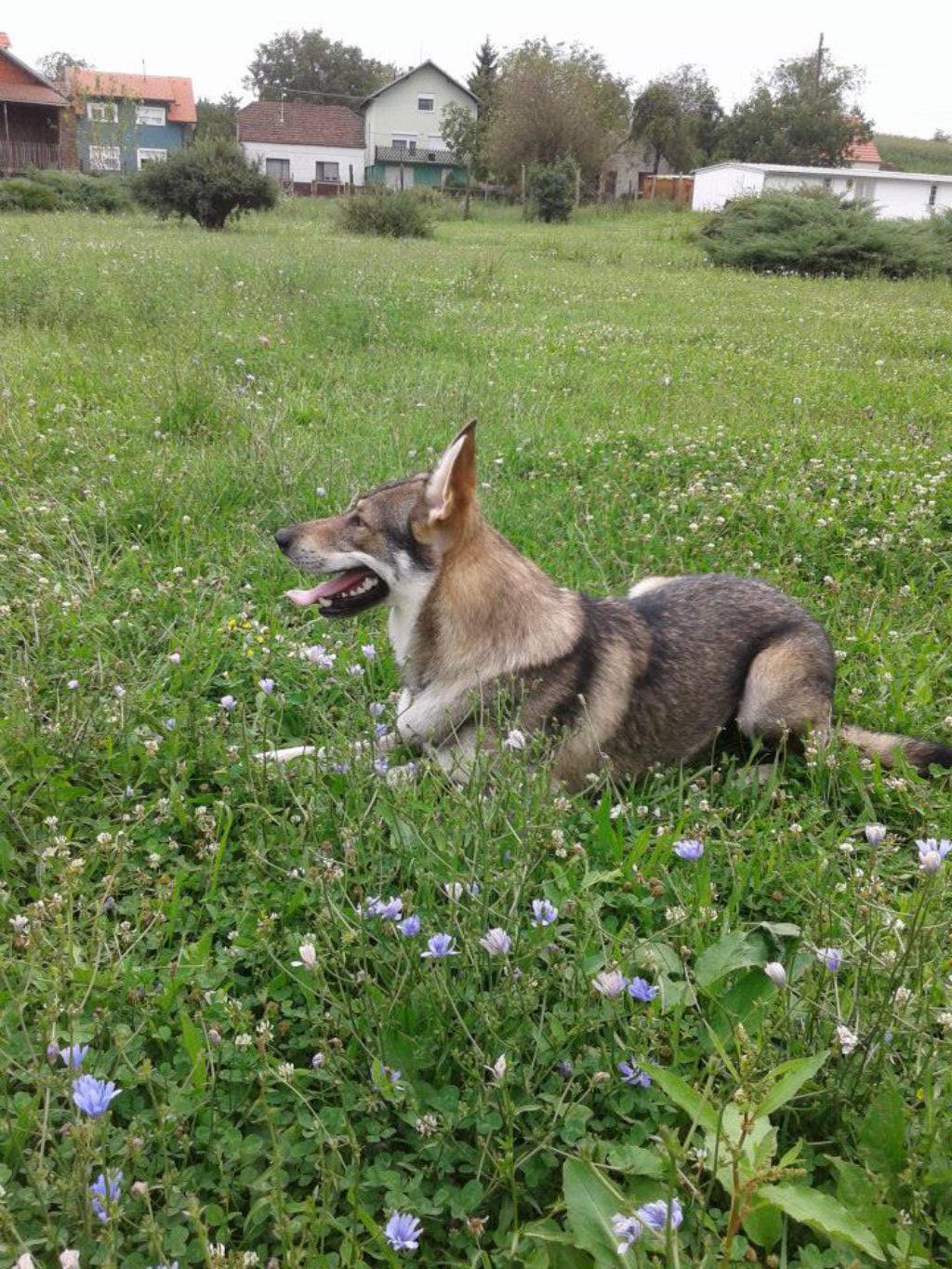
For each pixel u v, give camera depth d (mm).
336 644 1935
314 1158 1004
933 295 8844
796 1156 974
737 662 1744
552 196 18781
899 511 2613
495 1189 1010
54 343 3959
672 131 30797
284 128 30781
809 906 1326
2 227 9719
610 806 1496
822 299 7977
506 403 3545
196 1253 932
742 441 3221
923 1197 949
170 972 1176
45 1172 919
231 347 3977
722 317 6520
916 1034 1082
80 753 1536
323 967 1125
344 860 1320
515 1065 1078
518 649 1583
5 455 2594
